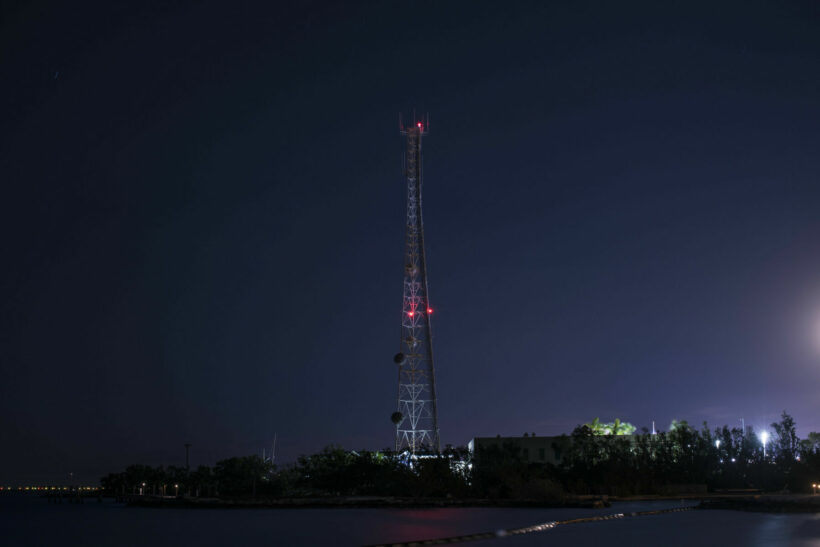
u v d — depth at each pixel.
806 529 37.09
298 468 113.81
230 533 43.72
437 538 36.75
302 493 115.75
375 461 101.12
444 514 57.03
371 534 40.09
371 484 97.94
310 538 38.75
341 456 105.94
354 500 73.69
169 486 199.88
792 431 94.50
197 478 176.75
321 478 104.38
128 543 39.91
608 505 64.69
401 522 48.66
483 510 62.00
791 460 91.75
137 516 70.12
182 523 54.81
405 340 118.19
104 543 40.56
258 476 145.75
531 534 38.06
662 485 88.38
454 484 80.44
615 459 89.31
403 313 119.50
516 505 66.50
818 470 89.44
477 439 124.50
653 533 36.78
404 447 109.94
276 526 48.16
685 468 92.56
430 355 118.00
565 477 88.31
